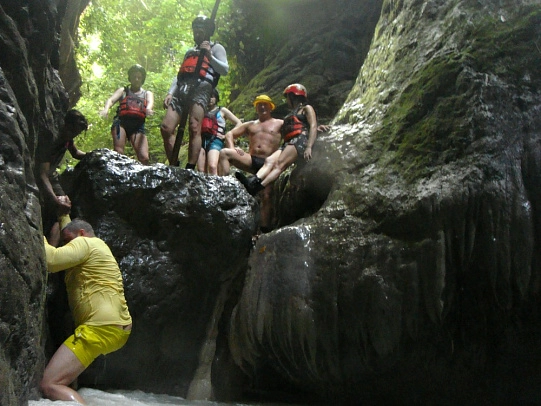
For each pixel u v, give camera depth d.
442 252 5.43
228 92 14.34
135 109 8.03
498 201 5.29
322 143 7.19
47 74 5.48
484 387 5.73
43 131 5.30
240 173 6.93
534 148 5.36
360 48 11.71
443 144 5.79
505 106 5.59
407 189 5.84
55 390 4.30
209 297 6.12
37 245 3.68
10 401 2.98
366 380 6.04
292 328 6.02
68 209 5.66
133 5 19.88
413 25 7.17
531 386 5.64
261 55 13.99
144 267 5.69
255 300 6.23
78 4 12.08
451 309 5.47
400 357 5.68
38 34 4.54
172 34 18.31
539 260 5.17
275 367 6.48
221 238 5.95
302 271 6.09
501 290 5.29
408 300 5.54
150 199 5.75
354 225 6.07
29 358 3.56
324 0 12.57
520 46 5.79
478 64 5.86
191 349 6.08
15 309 3.21
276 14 13.42
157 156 14.98
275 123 7.97
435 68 6.23
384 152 6.42
